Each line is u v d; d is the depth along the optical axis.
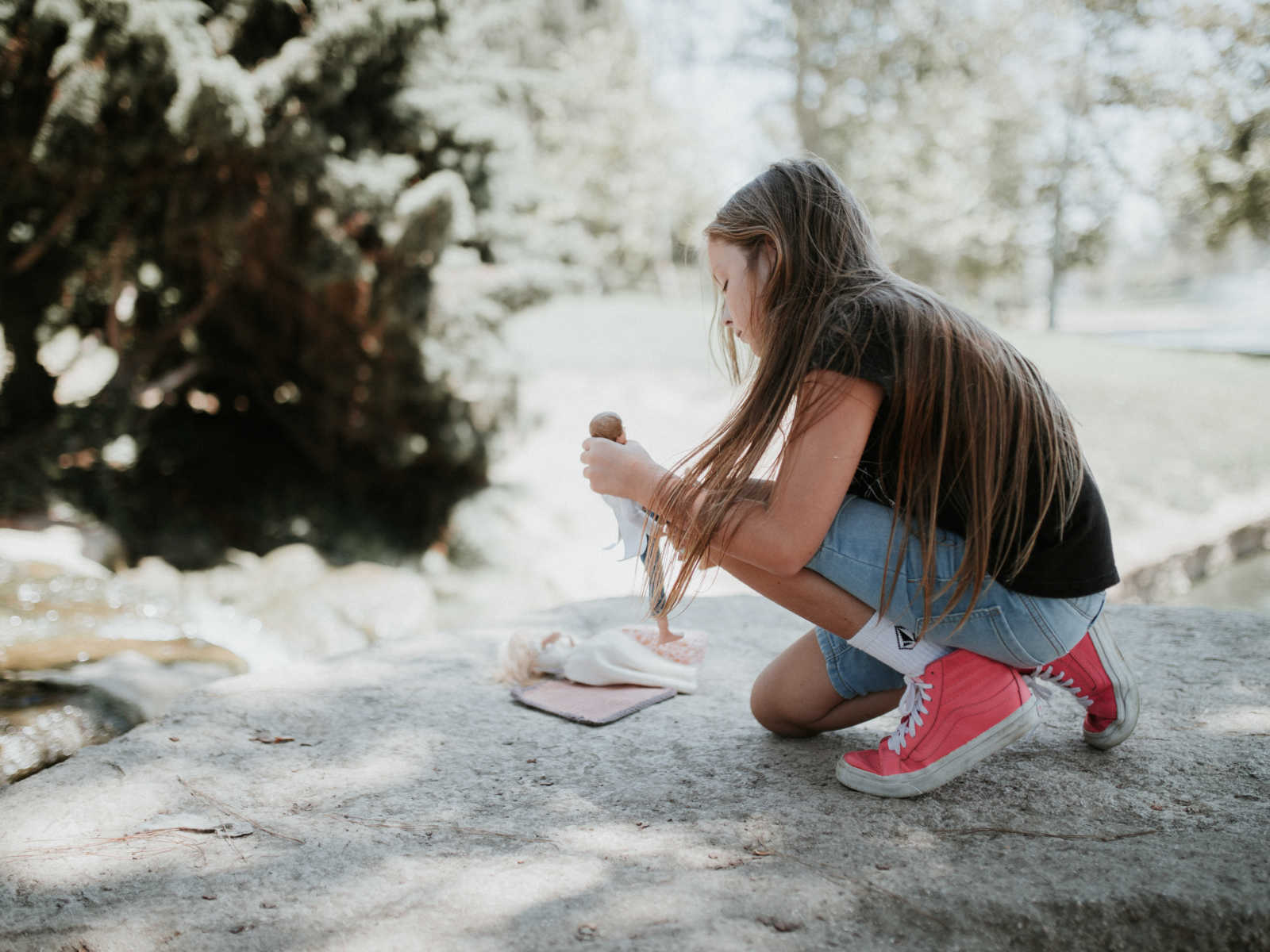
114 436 7.75
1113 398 13.20
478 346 8.13
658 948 1.37
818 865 1.58
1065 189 24.06
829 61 21.80
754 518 1.61
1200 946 1.39
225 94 5.99
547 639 2.69
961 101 21.41
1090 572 1.64
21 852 1.72
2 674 2.76
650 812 1.82
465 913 1.49
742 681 2.58
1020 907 1.44
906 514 1.60
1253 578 8.69
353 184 6.87
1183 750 1.98
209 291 7.79
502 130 7.84
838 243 1.67
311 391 8.57
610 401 12.66
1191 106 18.05
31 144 6.27
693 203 25.56
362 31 6.52
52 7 5.57
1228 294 39.97
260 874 1.63
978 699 1.73
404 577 7.66
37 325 7.68
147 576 6.80
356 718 2.35
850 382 1.55
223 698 2.48
